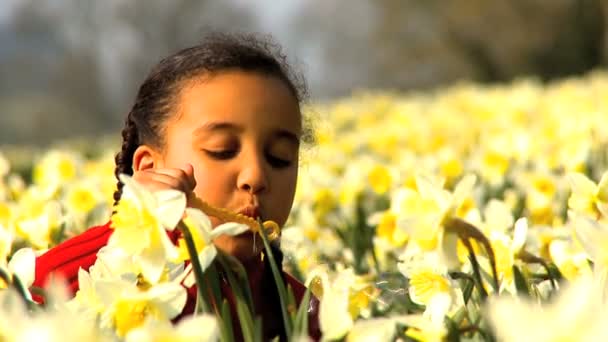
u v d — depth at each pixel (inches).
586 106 874.8
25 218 279.1
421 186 161.6
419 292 169.8
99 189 426.0
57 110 5565.9
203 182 200.4
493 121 880.3
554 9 3289.9
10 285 155.1
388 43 3900.1
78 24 5364.2
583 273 187.9
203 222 150.5
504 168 470.3
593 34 3218.5
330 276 199.2
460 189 158.2
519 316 97.6
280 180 203.2
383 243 290.0
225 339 151.6
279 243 210.2
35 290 163.0
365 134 855.7
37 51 5738.2
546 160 495.2
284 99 207.8
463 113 1087.6
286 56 257.1
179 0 5137.8
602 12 3198.8
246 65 210.5
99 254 164.9
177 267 157.2
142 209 147.6
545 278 190.2
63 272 207.5
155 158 220.7
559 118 770.2
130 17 5162.4
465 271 194.2
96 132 5516.7
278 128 204.7
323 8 4854.8
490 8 3479.3
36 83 5831.7
